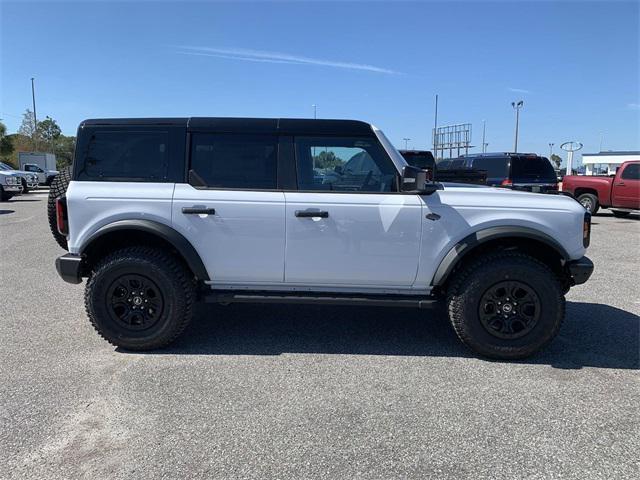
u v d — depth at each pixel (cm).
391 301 426
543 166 1256
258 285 435
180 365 399
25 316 522
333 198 416
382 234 416
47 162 4641
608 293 636
